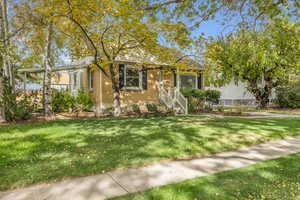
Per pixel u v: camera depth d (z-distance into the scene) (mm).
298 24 4156
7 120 8367
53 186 2766
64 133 5848
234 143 4965
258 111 13844
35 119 9133
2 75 8266
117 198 2396
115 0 6312
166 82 14078
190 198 2361
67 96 11711
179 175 3109
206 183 2777
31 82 18531
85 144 4723
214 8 4430
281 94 15938
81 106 11414
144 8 4629
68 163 3559
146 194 2480
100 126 6984
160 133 5758
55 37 11430
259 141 5238
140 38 8547
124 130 6250
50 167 3379
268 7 3854
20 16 9164
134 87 12836
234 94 22000
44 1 6980
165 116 10266
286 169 3273
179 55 11500
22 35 10320
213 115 10961
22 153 4066
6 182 2846
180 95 12258
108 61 9688
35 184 2828
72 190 2639
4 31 8539
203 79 15656
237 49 6234
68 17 7375
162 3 4383
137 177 3047
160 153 4145
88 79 13148
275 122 7961
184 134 5660
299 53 11805
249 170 3256
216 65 12812
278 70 13594
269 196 2396
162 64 12773
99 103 11906
